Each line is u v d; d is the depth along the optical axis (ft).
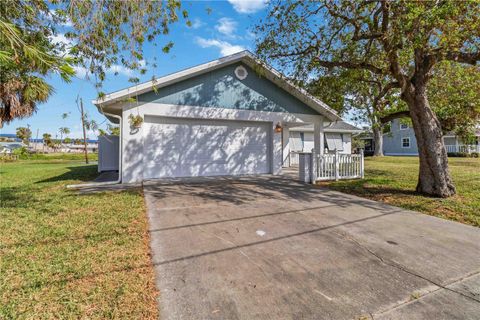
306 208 18.33
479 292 8.26
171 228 13.91
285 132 50.75
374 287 8.46
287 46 25.82
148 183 27.81
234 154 35.04
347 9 21.50
